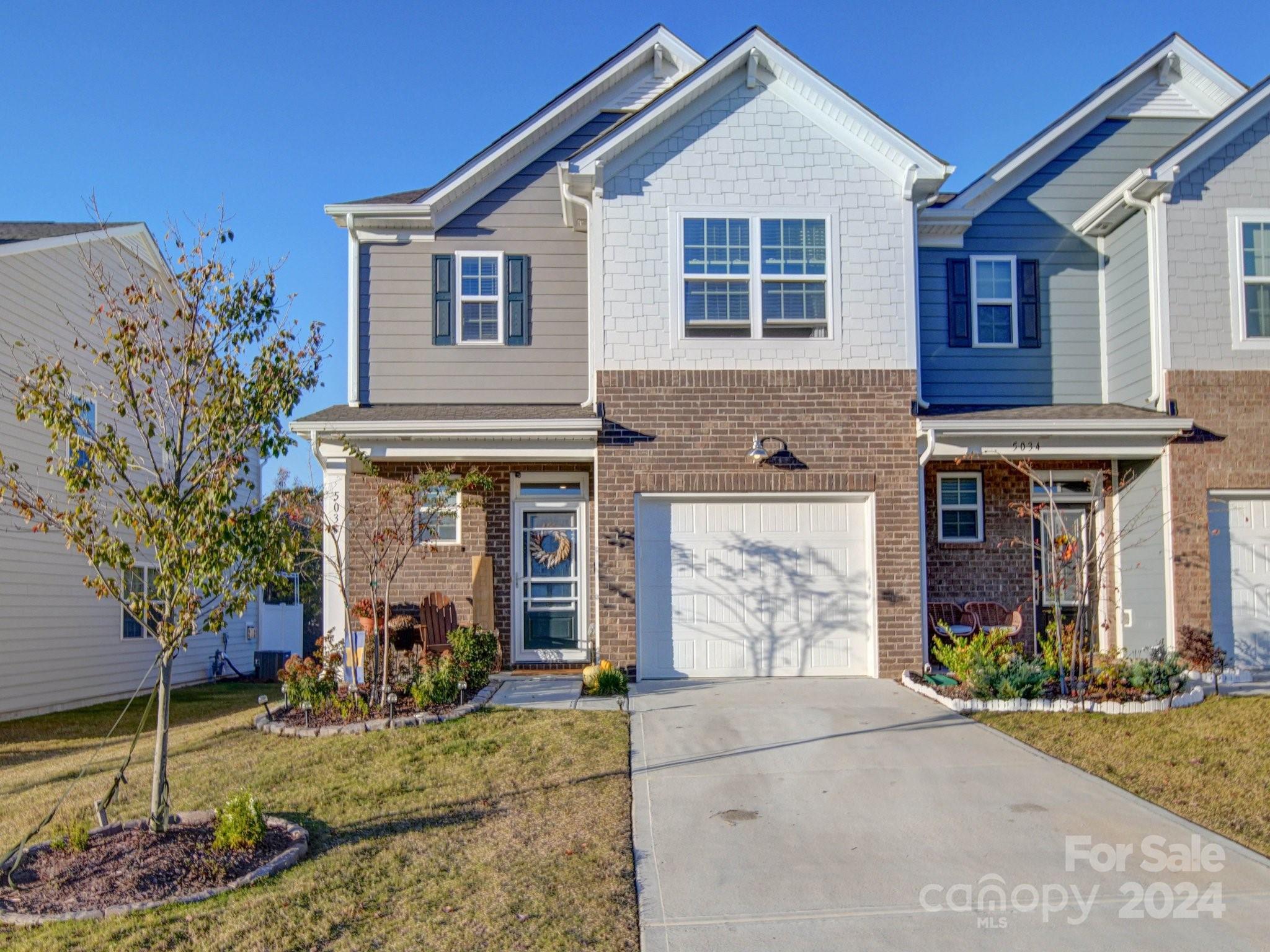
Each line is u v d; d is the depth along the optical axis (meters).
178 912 5.65
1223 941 5.33
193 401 6.86
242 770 8.53
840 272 12.50
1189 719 9.86
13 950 5.21
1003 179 14.33
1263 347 12.92
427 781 7.98
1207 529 12.77
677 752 8.81
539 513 14.01
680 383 12.34
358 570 13.35
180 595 6.61
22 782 9.31
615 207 12.48
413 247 13.88
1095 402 14.21
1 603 14.44
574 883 5.98
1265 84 12.77
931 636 13.52
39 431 15.14
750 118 12.58
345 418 12.20
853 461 12.35
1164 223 12.98
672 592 12.40
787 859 6.44
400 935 5.32
